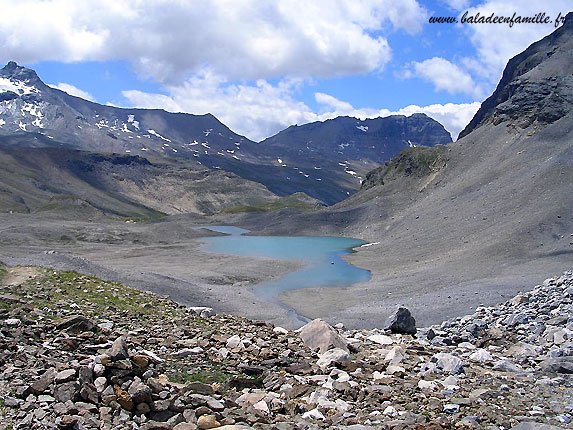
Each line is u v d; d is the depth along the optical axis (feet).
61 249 438.40
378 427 36.73
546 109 562.66
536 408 43.14
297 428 36.60
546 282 115.44
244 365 55.42
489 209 414.62
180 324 78.74
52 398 37.76
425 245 394.52
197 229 650.43
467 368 58.95
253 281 290.97
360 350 69.10
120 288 111.04
